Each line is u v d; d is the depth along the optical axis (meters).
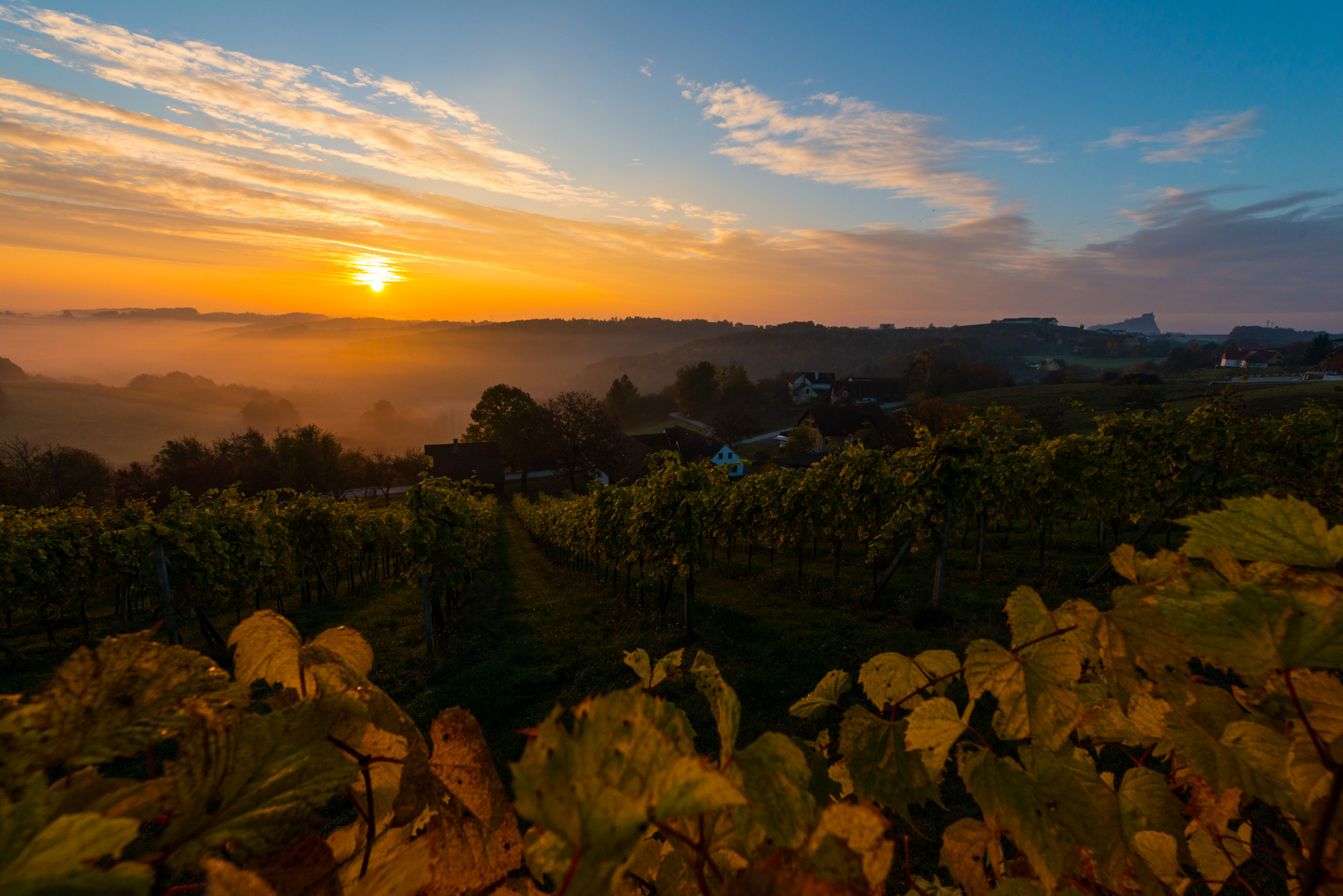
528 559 29.02
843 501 14.30
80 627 16.45
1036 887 0.66
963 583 13.72
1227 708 0.64
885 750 0.77
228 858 0.36
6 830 0.26
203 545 13.48
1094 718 0.77
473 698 9.49
